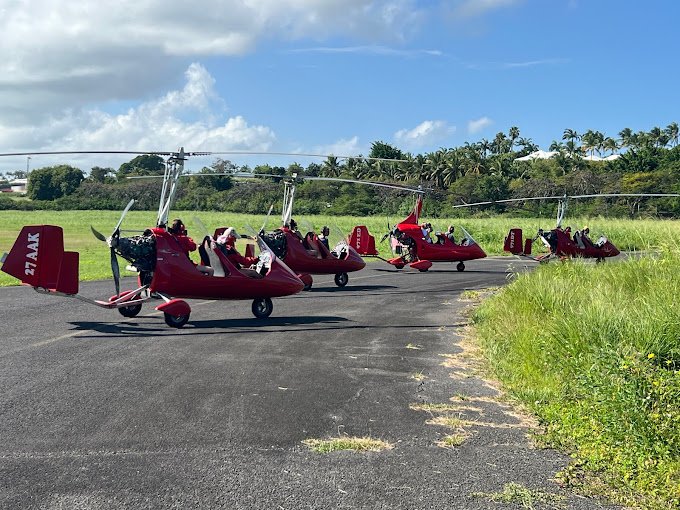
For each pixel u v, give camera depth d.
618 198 72.00
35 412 6.44
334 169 89.81
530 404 7.07
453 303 15.56
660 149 96.12
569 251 26.11
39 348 9.41
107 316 12.46
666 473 5.11
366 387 7.72
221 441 5.77
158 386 7.49
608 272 13.52
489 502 4.68
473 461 5.47
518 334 9.82
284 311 13.95
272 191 73.69
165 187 12.12
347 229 48.53
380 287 19.02
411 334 11.39
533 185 75.75
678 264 12.77
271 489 4.79
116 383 7.57
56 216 69.31
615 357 6.93
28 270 10.77
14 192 130.25
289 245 17.69
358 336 11.07
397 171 97.19
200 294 12.14
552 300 11.35
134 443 5.66
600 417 6.08
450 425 6.41
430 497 4.73
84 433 5.88
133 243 11.78
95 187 91.69
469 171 92.81
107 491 4.68
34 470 5.03
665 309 8.66
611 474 5.21
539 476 5.18
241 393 7.30
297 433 6.04
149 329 11.22
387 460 5.44
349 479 5.02
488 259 31.53
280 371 8.38
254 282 12.52
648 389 6.19
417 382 8.03
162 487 4.77
